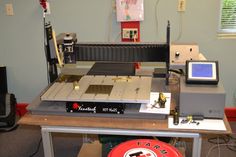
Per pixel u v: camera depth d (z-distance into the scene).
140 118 1.74
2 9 3.12
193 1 2.90
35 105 1.83
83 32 3.12
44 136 1.80
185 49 2.44
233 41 2.99
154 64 2.96
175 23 2.99
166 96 1.86
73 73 2.22
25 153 2.73
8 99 3.20
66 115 1.80
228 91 3.16
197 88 1.72
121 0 2.92
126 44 1.96
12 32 3.20
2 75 3.32
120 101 1.68
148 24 3.02
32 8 3.10
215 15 2.93
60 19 3.10
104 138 2.06
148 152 1.60
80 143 2.87
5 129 3.12
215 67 1.80
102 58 1.99
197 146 1.69
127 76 2.03
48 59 1.99
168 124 1.68
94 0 3.00
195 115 1.71
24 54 3.28
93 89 1.81
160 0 2.93
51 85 1.95
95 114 1.76
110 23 3.06
